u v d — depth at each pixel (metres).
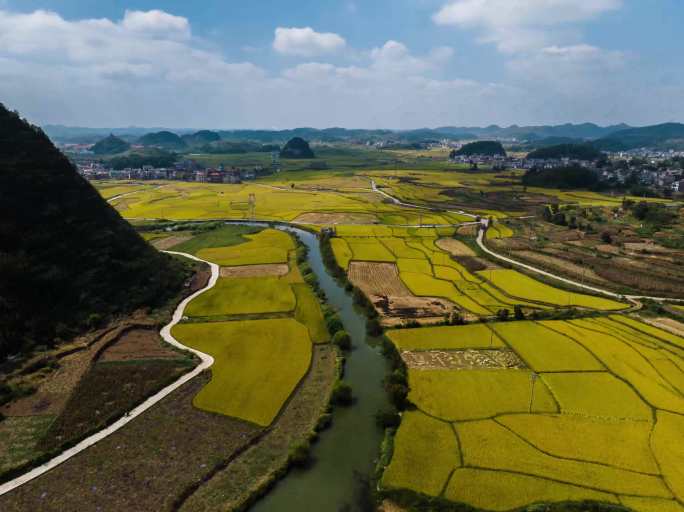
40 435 65.31
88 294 104.56
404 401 73.00
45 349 87.69
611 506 52.31
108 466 60.19
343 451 64.12
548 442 64.06
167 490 56.31
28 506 53.69
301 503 55.06
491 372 83.31
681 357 90.00
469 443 63.81
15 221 104.50
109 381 78.38
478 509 52.38
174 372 82.12
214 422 69.44
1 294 89.69
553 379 80.88
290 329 102.31
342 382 81.50
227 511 53.22
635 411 71.62
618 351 91.75
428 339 96.88
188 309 113.44
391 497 55.00
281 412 72.62
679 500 53.78
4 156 116.38
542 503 53.12
